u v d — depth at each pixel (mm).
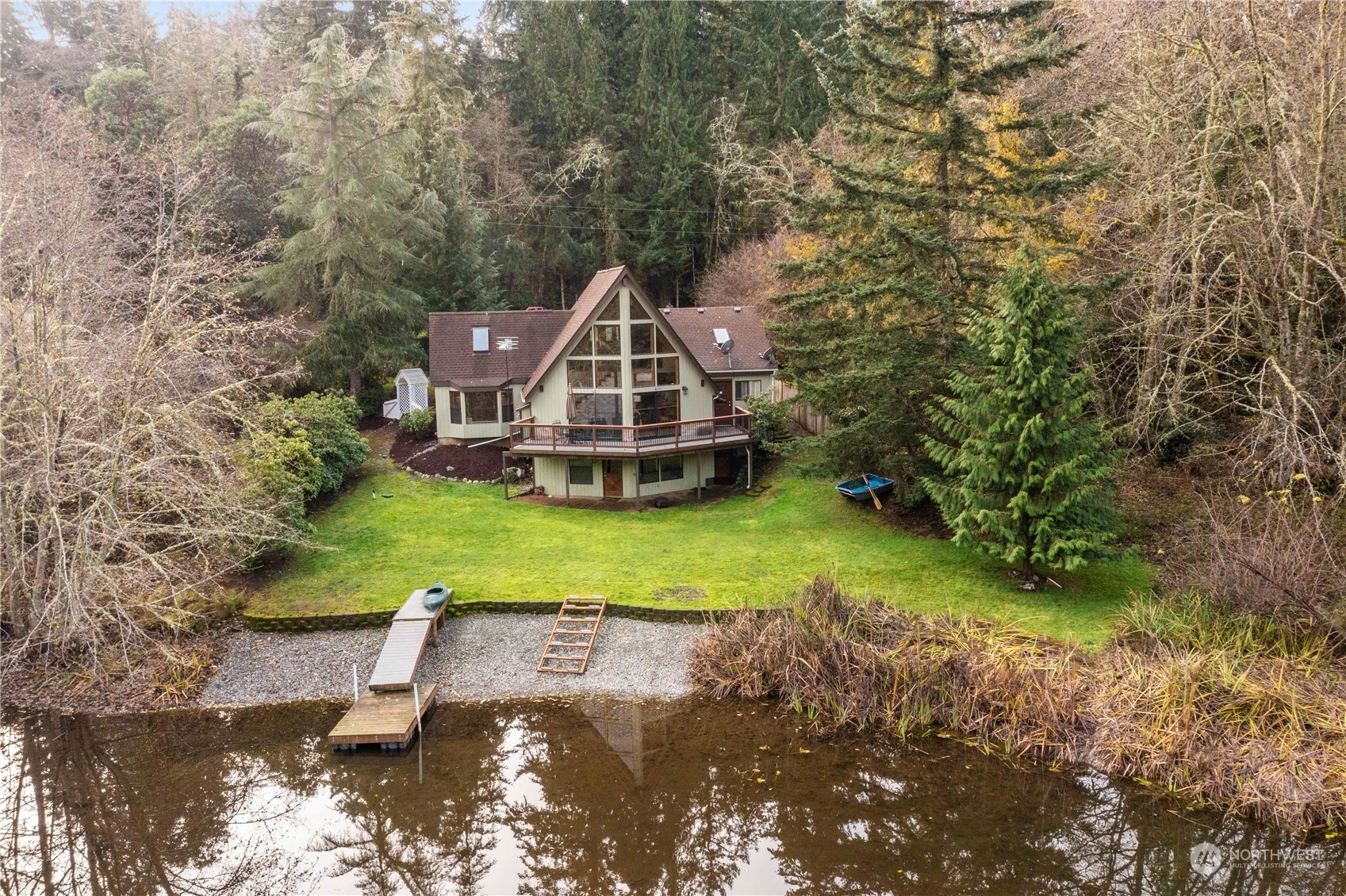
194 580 18609
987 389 18406
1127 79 20719
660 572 20484
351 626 18297
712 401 28156
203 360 19438
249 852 12312
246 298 33969
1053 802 12461
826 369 22266
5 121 21625
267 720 15586
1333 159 17469
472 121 48938
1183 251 19141
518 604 18812
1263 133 18531
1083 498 16891
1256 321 19875
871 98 20859
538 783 13617
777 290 35781
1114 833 11734
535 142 51125
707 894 11016
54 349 16234
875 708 14844
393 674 15953
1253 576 14898
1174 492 21328
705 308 33938
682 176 48094
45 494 15914
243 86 43312
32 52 41844
